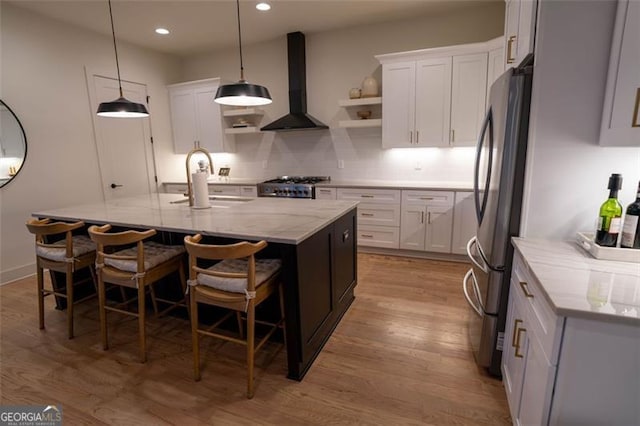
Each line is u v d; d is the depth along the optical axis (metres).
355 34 4.22
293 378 1.89
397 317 2.54
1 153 3.35
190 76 5.34
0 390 1.85
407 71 3.77
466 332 2.33
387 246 3.94
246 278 1.71
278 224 2.02
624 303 1.01
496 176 1.68
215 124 4.91
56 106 3.76
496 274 1.74
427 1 3.50
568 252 1.43
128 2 3.34
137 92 4.70
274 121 4.75
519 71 1.53
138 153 4.77
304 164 4.81
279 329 2.21
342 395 1.77
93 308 2.77
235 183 4.61
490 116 1.84
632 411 1.02
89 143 4.13
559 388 1.06
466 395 1.75
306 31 4.31
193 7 3.49
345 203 2.70
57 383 1.89
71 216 2.43
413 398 1.74
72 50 3.88
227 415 1.66
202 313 2.46
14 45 3.37
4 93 3.32
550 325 1.07
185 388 1.84
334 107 4.49
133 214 2.43
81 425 1.61
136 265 2.04
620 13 1.28
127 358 2.11
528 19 1.62
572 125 1.47
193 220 2.18
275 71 4.73
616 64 1.31
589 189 1.51
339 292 2.48
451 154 4.04
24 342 2.29
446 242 3.67
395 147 3.96
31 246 3.62
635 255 1.30
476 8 3.69
